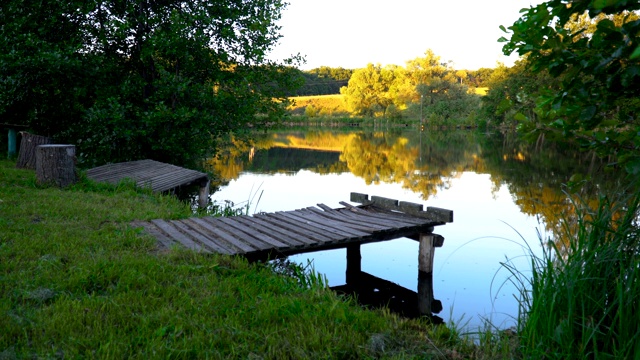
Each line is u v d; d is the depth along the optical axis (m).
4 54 14.33
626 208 3.30
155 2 16.98
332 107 122.25
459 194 15.92
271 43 17.78
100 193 10.15
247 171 22.30
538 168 22.69
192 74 17.36
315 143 44.06
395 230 7.83
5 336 3.46
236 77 17.48
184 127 16.00
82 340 3.49
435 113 79.81
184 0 17.02
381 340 3.79
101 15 16.09
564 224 3.91
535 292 3.70
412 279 7.97
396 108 91.38
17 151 16.92
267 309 4.25
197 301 4.39
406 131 73.56
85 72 15.12
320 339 3.75
